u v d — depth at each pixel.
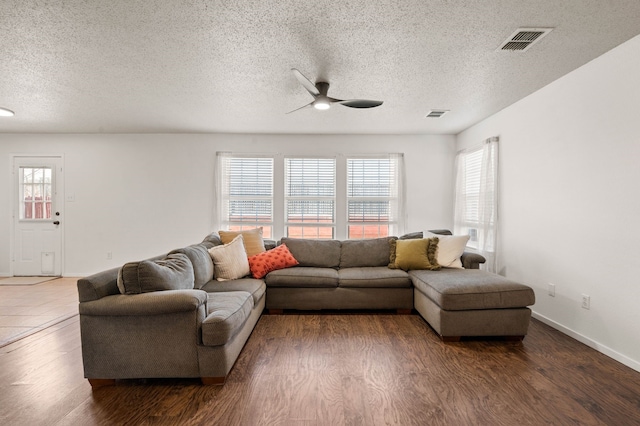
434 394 1.94
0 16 1.99
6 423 1.69
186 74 2.87
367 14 1.99
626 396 1.92
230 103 3.63
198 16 2.01
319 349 2.59
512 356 2.46
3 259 5.10
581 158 2.71
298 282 3.49
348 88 3.22
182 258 2.62
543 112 3.17
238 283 3.13
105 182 5.10
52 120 4.34
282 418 1.72
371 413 1.76
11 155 5.10
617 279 2.39
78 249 5.13
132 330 2.02
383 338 2.82
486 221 4.04
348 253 4.04
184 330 2.02
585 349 2.58
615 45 2.37
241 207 5.13
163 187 5.10
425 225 5.13
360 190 5.16
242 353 2.51
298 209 5.16
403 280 3.47
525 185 3.45
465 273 3.27
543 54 2.51
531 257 3.35
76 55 2.51
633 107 2.27
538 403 1.85
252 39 2.29
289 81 3.02
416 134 5.09
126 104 3.67
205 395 1.94
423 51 2.46
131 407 1.82
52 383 2.08
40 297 4.02
